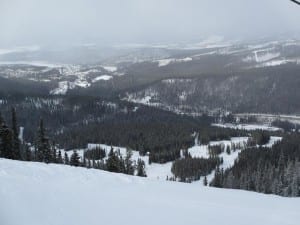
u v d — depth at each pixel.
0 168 18.45
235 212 14.64
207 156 147.25
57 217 12.03
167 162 145.75
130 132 187.38
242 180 93.25
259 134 163.38
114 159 54.06
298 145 137.00
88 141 180.62
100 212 13.02
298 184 74.44
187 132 188.12
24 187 14.59
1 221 11.03
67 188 15.91
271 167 96.69
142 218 12.88
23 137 181.62
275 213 14.94
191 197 17.06
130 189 17.77
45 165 21.36
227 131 187.25
